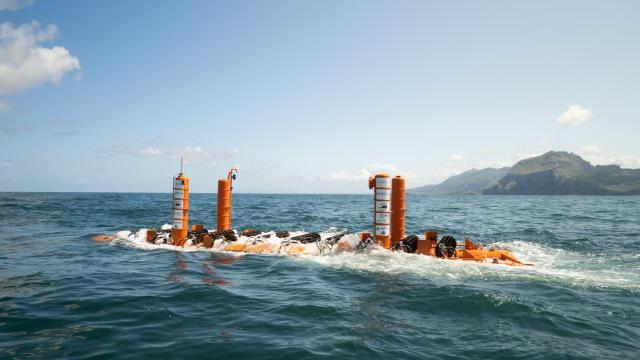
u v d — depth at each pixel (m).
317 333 5.68
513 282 8.66
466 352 5.05
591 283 8.59
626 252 13.37
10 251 13.12
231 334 5.62
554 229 21.28
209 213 32.88
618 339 5.54
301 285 8.55
